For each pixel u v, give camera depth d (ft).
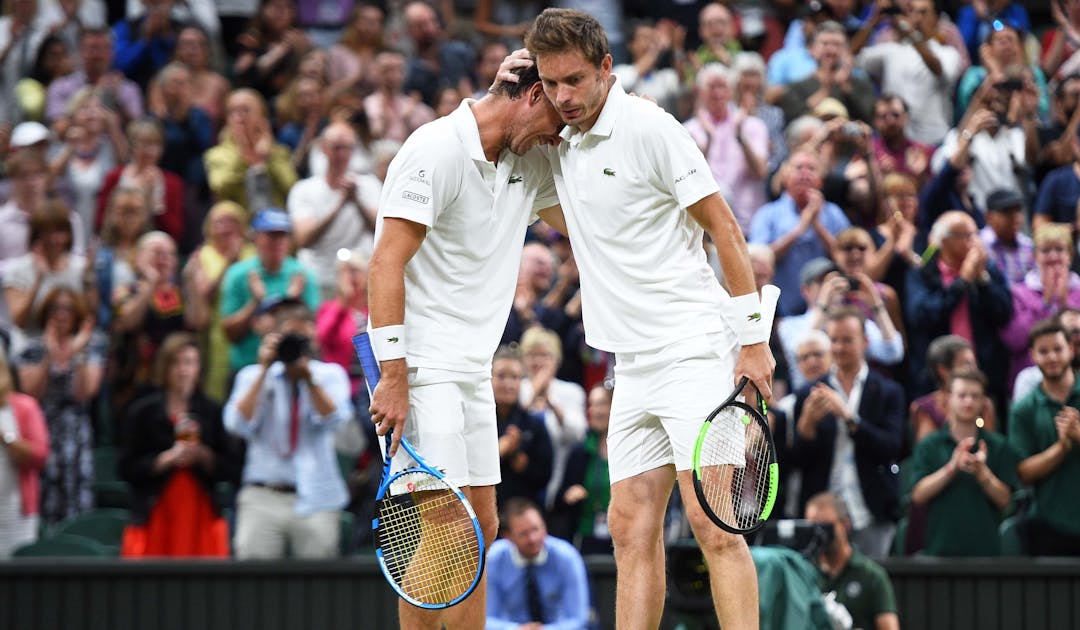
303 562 55.67
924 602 54.19
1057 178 73.00
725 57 80.23
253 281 64.03
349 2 92.58
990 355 64.18
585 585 52.70
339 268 64.69
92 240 72.59
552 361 60.49
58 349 63.62
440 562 33.35
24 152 71.82
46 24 85.10
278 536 56.80
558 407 60.03
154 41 85.51
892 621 50.78
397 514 33.86
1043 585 54.49
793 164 67.51
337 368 58.13
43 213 67.05
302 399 57.11
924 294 64.59
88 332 64.34
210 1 88.22
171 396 58.59
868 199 69.21
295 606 55.67
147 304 64.23
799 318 62.90
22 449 58.80
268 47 86.63
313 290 65.82
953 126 80.53
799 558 46.21
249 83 85.61
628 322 32.76
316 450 57.11
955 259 65.16
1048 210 73.00
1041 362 56.90
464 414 33.53
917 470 56.54
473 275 33.30
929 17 79.97
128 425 58.18
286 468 57.00
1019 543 56.75
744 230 72.54
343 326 63.36
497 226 33.35
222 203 70.59
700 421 32.19
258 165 74.49
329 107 77.56
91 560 56.03
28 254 69.92
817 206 66.03
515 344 63.62
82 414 63.36
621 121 32.09
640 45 81.25
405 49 86.48
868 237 64.95
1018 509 58.65
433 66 83.92
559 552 52.70
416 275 33.17
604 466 58.18
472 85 84.17
